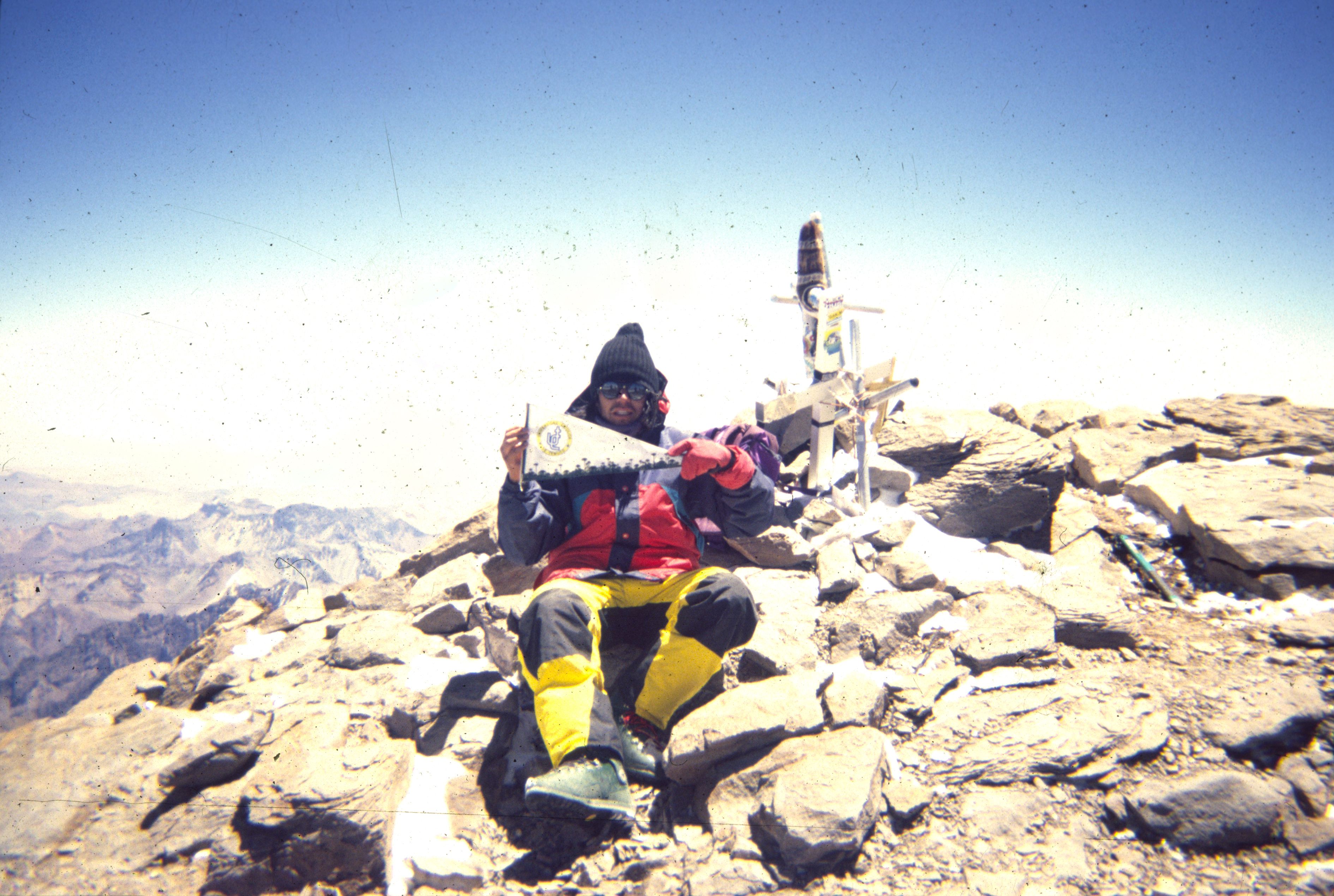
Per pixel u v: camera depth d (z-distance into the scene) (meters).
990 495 3.60
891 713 2.51
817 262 3.71
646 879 2.02
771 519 2.73
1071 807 2.16
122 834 2.16
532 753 2.46
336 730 2.47
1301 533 3.19
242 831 2.13
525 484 2.48
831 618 2.99
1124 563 3.51
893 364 3.55
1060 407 4.97
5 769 2.40
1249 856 2.01
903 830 2.10
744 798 2.17
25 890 1.97
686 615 2.41
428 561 3.91
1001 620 2.88
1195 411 4.73
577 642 2.26
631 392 2.64
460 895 2.01
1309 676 2.56
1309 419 4.46
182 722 2.58
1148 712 2.41
